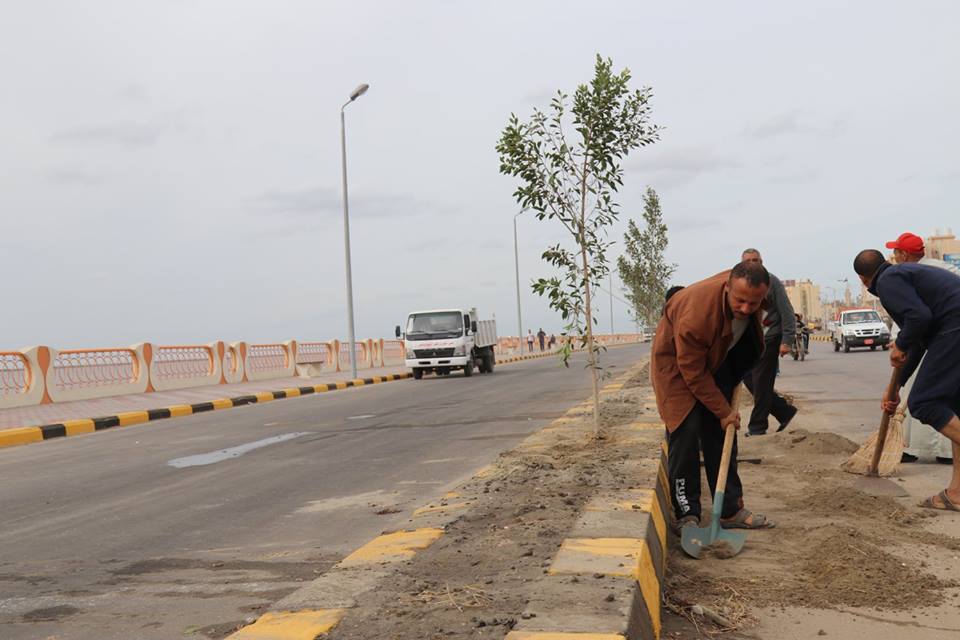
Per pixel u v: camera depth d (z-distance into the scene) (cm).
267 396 2169
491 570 363
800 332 2656
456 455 904
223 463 967
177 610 413
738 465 733
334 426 1302
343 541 545
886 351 3303
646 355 3859
